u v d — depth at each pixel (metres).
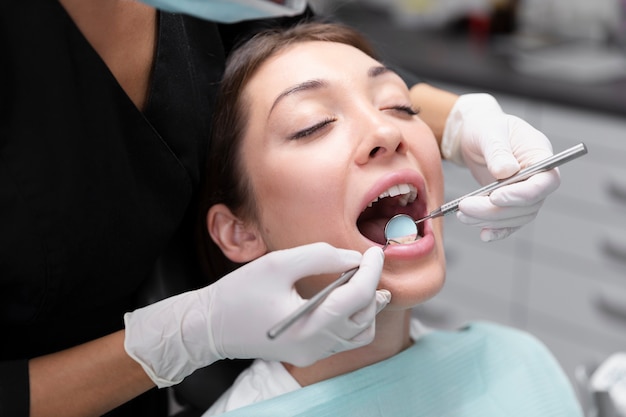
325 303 0.86
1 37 0.89
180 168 1.07
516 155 1.09
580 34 2.68
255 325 0.90
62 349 1.10
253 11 0.80
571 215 2.31
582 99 2.21
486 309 2.53
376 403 1.08
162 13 1.04
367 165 1.01
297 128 1.03
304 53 1.09
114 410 1.20
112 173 0.99
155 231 1.06
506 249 2.43
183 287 1.19
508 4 2.76
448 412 1.12
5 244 0.93
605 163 2.21
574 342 2.38
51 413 0.93
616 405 1.12
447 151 1.26
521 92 2.32
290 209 1.04
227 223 1.14
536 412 1.15
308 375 1.11
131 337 0.94
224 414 1.04
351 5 3.11
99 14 0.95
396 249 0.99
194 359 0.96
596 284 2.30
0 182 0.91
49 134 0.92
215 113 1.14
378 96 1.08
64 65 0.92
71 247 0.97
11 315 1.00
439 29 2.93
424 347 1.14
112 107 0.98
